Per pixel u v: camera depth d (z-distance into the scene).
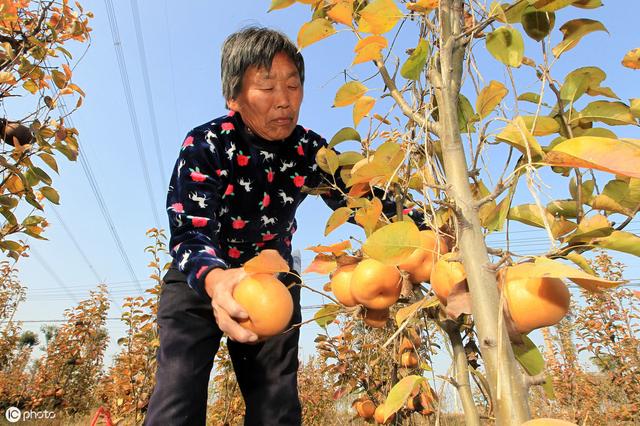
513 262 0.79
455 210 0.78
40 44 2.93
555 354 9.91
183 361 1.61
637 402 8.37
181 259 1.29
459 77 0.91
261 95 1.58
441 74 0.91
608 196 0.97
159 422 1.50
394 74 1.17
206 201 1.51
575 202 1.08
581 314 9.42
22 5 3.06
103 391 7.71
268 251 1.04
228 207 1.80
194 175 1.55
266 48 1.53
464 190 0.81
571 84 1.09
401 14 0.98
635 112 1.03
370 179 1.24
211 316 1.72
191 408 1.57
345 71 1.30
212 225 1.46
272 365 1.84
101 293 11.61
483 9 1.01
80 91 3.02
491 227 1.04
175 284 1.73
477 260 0.76
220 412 6.89
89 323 10.99
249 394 1.84
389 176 1.22
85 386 11.57
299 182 1.93
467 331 1.12
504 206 0.95
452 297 0.78
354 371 3.90
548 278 0.75
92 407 12.09
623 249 0.82
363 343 4.02
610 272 8.62
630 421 8.48
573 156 0.68
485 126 0.96
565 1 0.97
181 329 1.66
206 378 1.68
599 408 9.38
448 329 0.97
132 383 5.89
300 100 1.65
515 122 0.82
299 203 2.04
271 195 1.87
